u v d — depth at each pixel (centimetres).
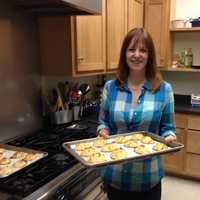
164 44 312
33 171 124
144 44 136
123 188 144
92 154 131
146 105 141
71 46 190
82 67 201
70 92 222
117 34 250
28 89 194
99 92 280
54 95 216
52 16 191
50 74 202
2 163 132
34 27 195
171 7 307
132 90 146
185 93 340
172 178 303
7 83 174
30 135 185
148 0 309
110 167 145
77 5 147
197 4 318
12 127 181
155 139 145
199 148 284
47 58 201
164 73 348
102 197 160
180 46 334
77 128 198
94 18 211
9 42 173
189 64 320
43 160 136
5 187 109
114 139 147
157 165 144
